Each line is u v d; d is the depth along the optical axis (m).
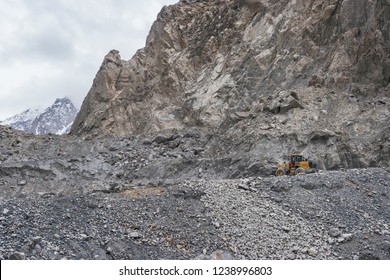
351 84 42.34
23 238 16.69
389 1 43.03
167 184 25.36
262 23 55.34
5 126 55.84
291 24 51.84
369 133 37.06
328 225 20.98
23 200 20.58
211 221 20.38
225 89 51.22
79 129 59.03
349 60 44.44
